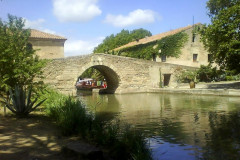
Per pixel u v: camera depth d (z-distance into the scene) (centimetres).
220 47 1695
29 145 510
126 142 543
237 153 568
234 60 1806
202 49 3362
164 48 3234
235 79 2834
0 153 448
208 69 2800
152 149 604
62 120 708
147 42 3394
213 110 1201
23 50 1051
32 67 986
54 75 2289
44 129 668
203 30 2022
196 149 603
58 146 511
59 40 2956
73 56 2384
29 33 1123
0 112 919
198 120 966
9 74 949
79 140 572
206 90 1945
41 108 1082
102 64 2542
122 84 2675
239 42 1606
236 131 766
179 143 656
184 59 3206
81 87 3778
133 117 1082
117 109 1366
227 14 1705
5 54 930
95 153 448
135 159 466
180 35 3195
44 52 2858
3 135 583
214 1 2080
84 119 720
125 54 3662
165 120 989
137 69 2758
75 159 434
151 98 1991
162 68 2869
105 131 640
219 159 535
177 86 2764
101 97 2277
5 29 1084
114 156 500
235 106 1303
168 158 544
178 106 1402
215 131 775
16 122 745
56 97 1207
